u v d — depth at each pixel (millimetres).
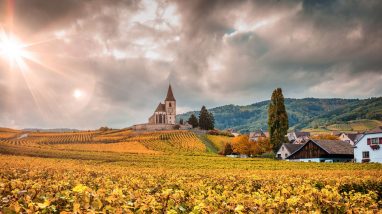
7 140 164125
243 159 87688
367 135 86938
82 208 8047
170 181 19375
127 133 186000
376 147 84250
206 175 24891
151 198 9367
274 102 111438
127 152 109375
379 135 84500
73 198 8992
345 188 20766
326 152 91562
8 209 7707
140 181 17438
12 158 61312
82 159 78188
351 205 10570
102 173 25859
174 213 8406
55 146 122062
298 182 19781
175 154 105688
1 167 29969
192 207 10164
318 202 10359
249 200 9812
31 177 21922
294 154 100188
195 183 17266
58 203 9367
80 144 141875
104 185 15914
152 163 71375
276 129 109875
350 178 22391
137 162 73312
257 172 31672
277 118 109938
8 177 21766
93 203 8250
